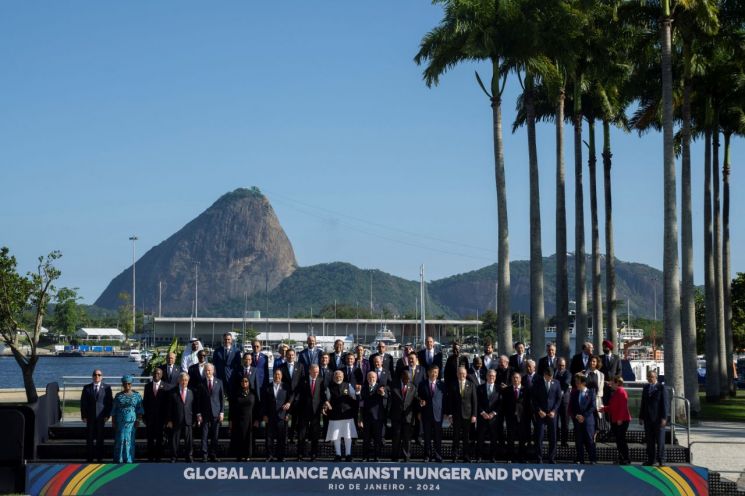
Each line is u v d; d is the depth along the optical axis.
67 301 49.09
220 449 22.95
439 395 22.45
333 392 22.47
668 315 36.28
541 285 40.88
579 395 22.17
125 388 21.91
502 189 39.44
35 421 22.20
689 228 41.62
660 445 22.00
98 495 21.31
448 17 39.22
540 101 50.97
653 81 45.75
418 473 21.73
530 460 22.69
